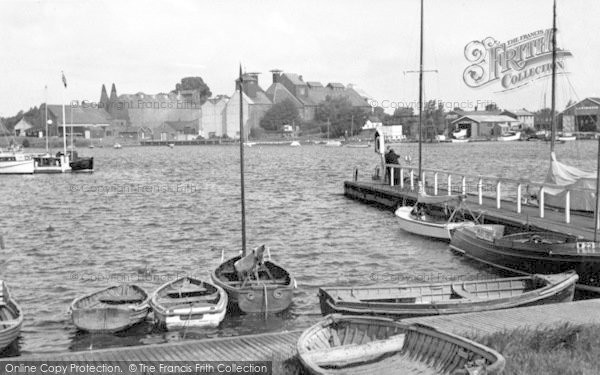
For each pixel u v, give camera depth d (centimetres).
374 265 2848
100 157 14675
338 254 3119
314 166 10456
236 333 1869
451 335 1076
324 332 1196
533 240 2461
